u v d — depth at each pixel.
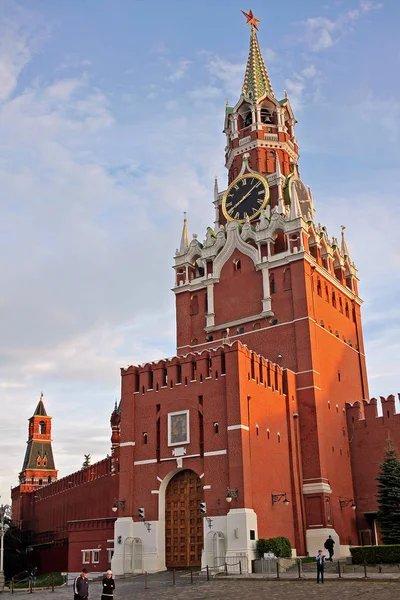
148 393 66.00
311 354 69.19
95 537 71.38
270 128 90.19
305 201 85.25
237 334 75.44
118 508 63.41
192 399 62.56
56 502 94.62
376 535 70.50
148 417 65.12
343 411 74.31
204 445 60.16
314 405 67.38
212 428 60.19
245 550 54.06
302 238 73.94
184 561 59.75
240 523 55.09
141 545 61.41
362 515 71.06
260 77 93.56
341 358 77.19
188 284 81.31
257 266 75.75
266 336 72.75
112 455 80.62
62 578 73.12
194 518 60.31
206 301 79.81
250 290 76.12
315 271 75.56
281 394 66.31
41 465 165.12
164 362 66.12
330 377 73.00
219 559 55.41
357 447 73.62
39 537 99.00
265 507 58.59
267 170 87.75
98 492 81.31
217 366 61.84
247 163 87.00
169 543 61.16
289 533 61.38
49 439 169.75
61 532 90.06
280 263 74.25
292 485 63.91
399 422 71.81
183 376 64.00
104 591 33.22
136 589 47.66
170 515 61.91
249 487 56.91
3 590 58.31
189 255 83.25
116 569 61.19
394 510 59.12
